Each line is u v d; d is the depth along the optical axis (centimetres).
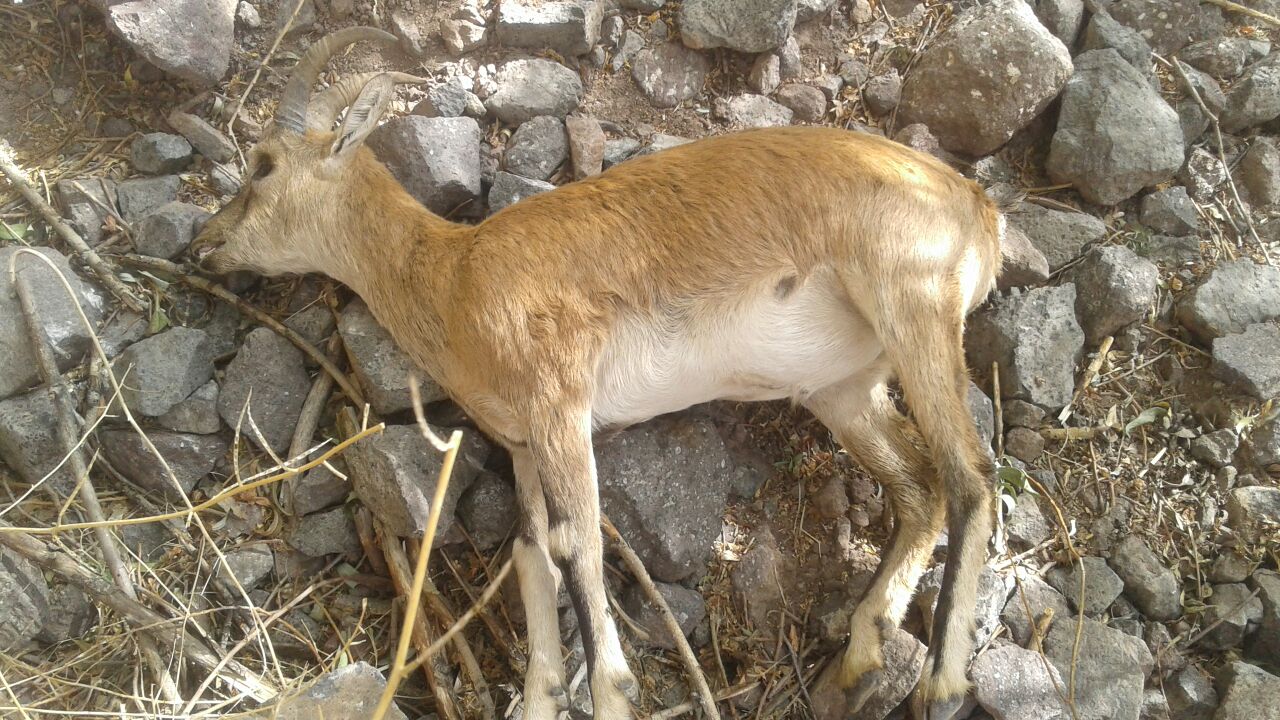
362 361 147
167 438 144
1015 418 158
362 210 145
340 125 141
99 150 165
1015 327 159
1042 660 139
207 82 162
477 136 164
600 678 125
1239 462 156
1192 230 172
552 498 129
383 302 145
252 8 173
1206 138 181
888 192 130
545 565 137
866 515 155
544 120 168
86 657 134
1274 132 184
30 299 143
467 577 147
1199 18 187
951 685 129
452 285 135
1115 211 175
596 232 132
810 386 142
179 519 144
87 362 149
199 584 141
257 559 143
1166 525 154
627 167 139
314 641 142
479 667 137
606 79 177
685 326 133
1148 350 165
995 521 151
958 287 133
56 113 167
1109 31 180
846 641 146
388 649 142
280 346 150
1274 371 155
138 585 137
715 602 149
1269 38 190
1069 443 159
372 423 149
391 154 159
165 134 164
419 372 147
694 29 173
